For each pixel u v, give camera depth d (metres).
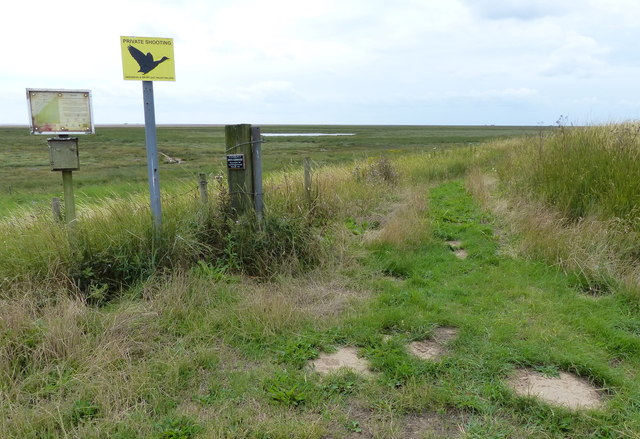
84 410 2.60
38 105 4.02
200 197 5.35
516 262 5.36
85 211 5.59
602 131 8.20
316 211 6.62
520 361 3.20
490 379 2.98
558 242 5.33
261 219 5.13
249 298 4.16
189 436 2.43
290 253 5.06
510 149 16.16
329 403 2.74
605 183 6.18
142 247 4.36
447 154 17.00
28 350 3.05
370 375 3.07
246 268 4.91
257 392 2.83
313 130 103.94
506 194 8.41
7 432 2.40
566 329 3.66
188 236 4.61
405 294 4.46
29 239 4.32
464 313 4.04
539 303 4.17
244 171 5.12
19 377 2.87
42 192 14.84
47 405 2.62
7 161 28.58
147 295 4.05
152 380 2.90
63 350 3.10
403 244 6.02
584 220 5.85
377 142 46.69
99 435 2.42
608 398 2.81
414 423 2.59
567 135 8.45
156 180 4.48
